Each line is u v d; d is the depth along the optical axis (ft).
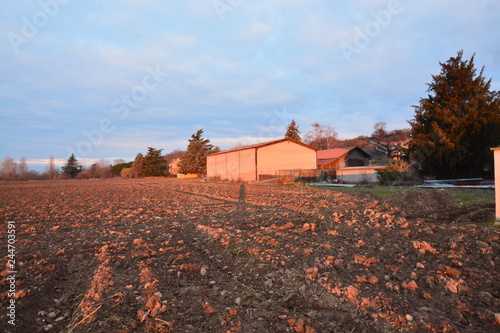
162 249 20.29
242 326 10.77
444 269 15.02
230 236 22.27
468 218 27.91
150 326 10.82
